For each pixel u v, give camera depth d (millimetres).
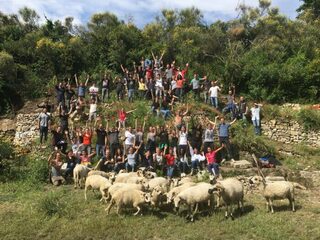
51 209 12641
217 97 23531
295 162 19781
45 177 16359
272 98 26172
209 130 18172
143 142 18141
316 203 13414
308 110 22812
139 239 10891
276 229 10977
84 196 14391
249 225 11359
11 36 30891
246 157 19188
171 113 21609
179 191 12555
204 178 16188
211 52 31594
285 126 22781
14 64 26172
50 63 28391
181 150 17703
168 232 11172
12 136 23172
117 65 29078
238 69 27500
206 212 12500
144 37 31234
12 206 13477
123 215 12336
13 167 17641
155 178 13859
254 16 35656
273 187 12180
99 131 18188
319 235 10633
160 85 22938
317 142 22156
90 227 11438
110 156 17719
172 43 31234
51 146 18922
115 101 23344
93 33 31203
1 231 11375
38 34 30891
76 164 16547
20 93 25906
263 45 30484
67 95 22688
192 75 27828
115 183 13258
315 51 30141
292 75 26672
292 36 33125
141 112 21469
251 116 22797
